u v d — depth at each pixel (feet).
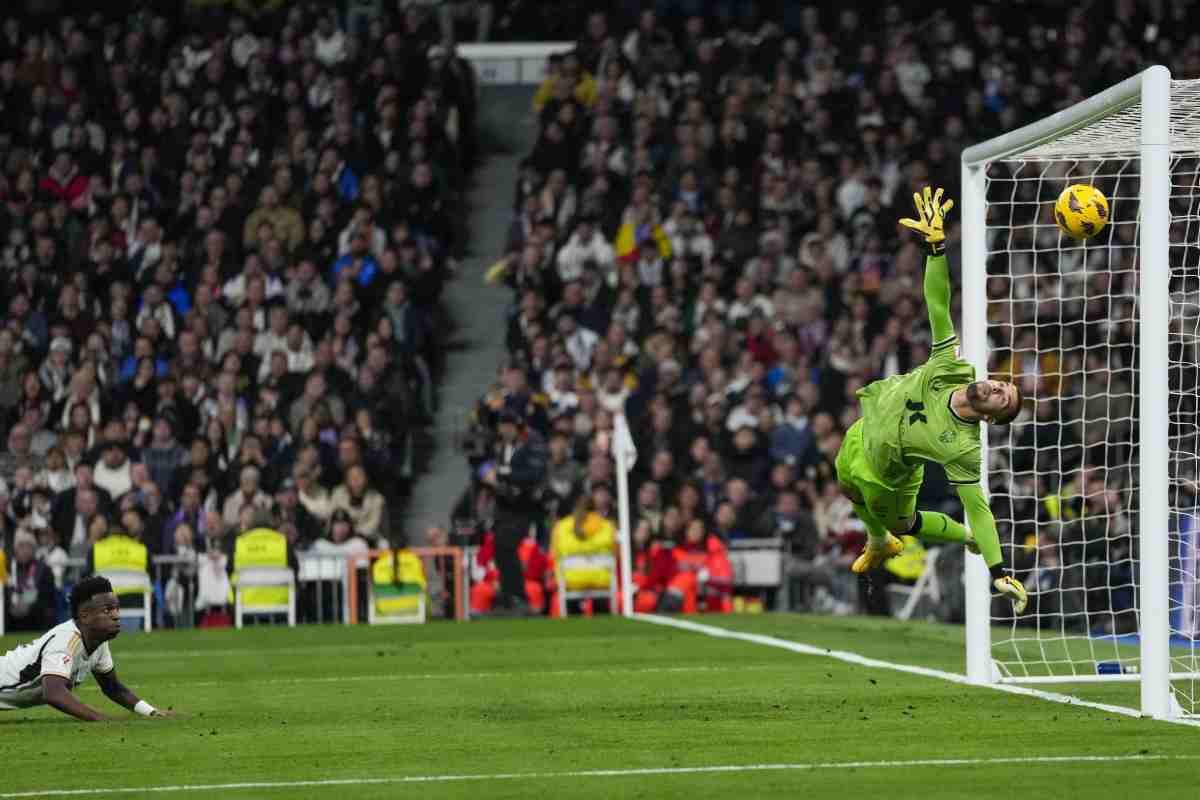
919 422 98.84
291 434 220.84
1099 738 93.40
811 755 88.28
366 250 239.09
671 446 217.77
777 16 283.38
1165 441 103.30
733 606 207.72
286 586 197.67
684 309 238.27
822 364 233.14
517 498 203.82
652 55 270.46
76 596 105.19
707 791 77.30
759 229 246.68
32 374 225.76
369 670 138.72
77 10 281.95
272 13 278.87
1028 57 273.54
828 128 258.57
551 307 243.19
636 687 122.31
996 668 124.98
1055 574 190.49
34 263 244.22
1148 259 103.86
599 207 245.45
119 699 108.37
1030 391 219.00
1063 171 251.60
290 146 259.39
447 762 87.40
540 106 271.08
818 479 213.87
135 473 209.05
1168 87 104.12
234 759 89.40
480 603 203.00
